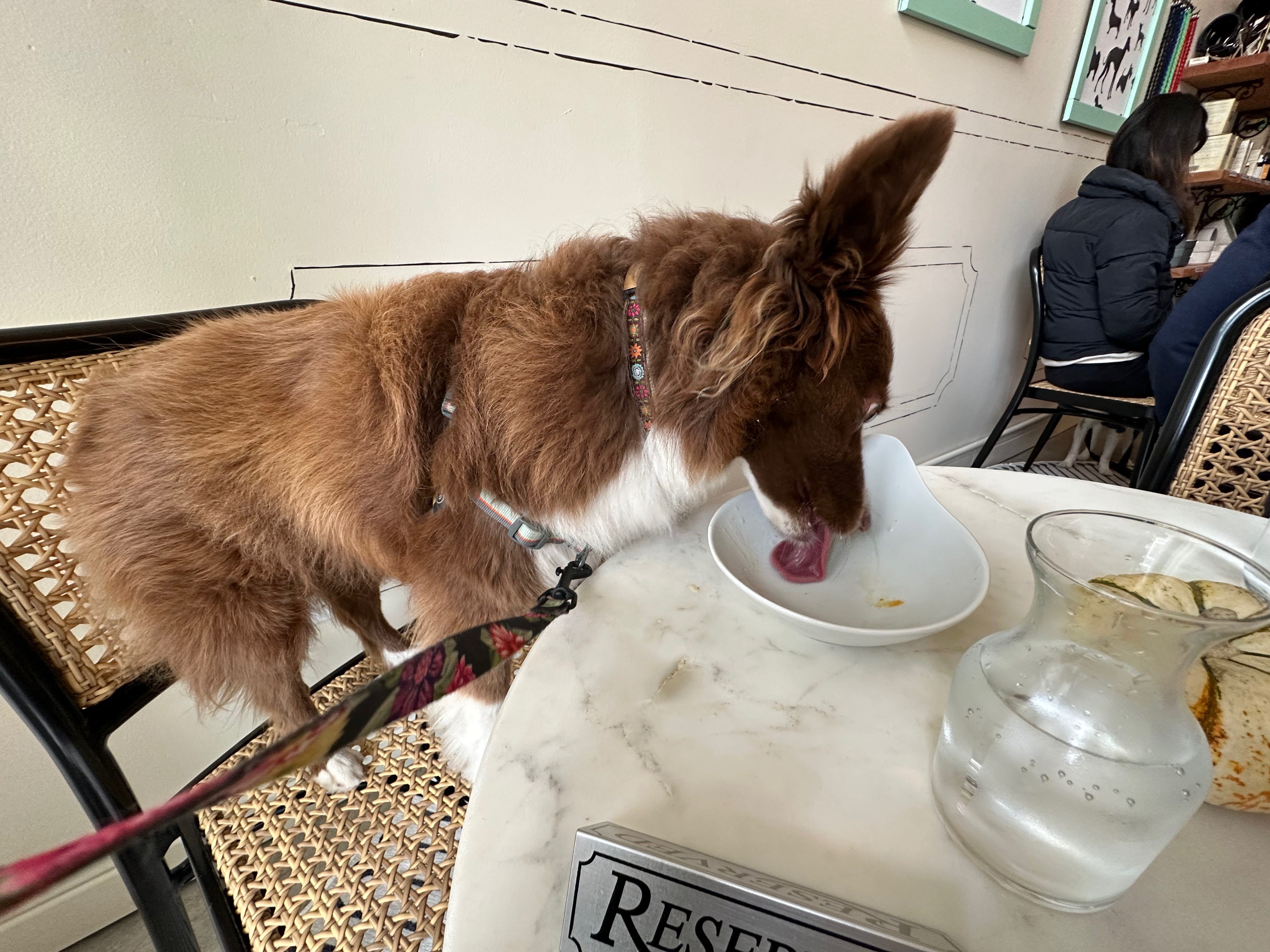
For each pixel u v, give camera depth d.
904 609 0.84
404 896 0.84
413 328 0.95
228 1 1.03
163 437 0.99
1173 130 2.73
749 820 0.50
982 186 2.62
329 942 0.83
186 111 1.05
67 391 0.92
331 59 1.14
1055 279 2.85
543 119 1.41
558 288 0.94
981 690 0.45
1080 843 0.39
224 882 0.92
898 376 2.70
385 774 1.05
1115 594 0.38
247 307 1.14
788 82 1.78
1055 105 2.78
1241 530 0.95
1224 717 0.47
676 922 0.40
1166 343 2.08
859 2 1.82
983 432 3.52
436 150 1.30
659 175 1.64
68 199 1.00
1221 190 3.91
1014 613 0.78
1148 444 2.22
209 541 1.05
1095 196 2.74
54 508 0.90
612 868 0.42
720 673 0.67
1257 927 0.42
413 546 1.00
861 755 0.57
